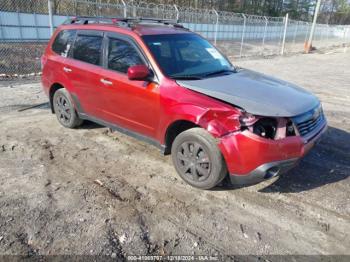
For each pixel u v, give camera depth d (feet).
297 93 12.87
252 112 10.47
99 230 9.91
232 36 89.30
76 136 17.39
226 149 10.85
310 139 11.59
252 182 11.05
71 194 11.83
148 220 10.53
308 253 9.36
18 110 21.56
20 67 39.91
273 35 100.99
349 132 19.40
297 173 14.01
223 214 11.02
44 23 59.67
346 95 30.78
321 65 55.52
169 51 13.92
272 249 9.46
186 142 12.16
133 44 13.76
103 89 14.90
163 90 12.46
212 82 12.69
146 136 13.94
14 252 8.91
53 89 18.57
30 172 13.34
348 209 11.52
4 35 55.06
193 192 12.28
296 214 11.16
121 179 13.08
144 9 55.16
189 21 73.05
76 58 16.49
